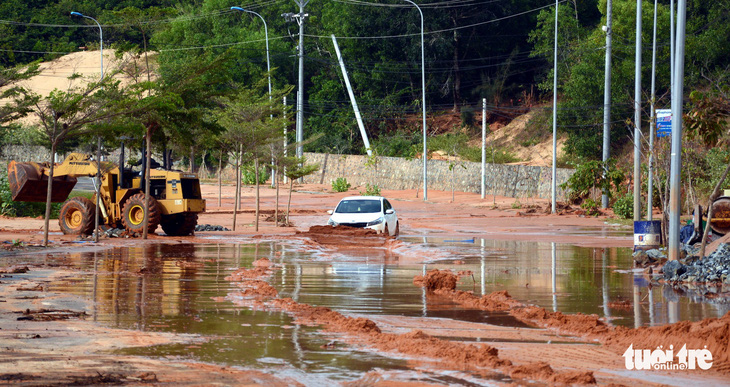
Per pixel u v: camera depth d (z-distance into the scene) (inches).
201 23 5698.8
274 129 1776.6
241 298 645.9
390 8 5032.0
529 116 4633.4
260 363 405.1
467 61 5142.7
